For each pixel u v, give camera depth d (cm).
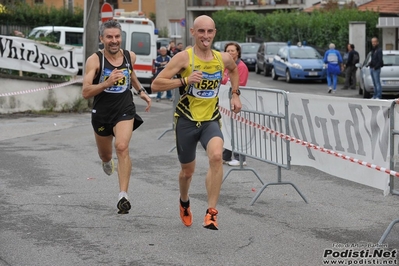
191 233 1357
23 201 1648
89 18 3950
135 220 1464
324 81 6506
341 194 1745
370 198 1695
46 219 1473
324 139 1503
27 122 3378
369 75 4784
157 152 2452
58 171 2052
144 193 1747
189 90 1299
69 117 3644
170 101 4728
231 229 1390
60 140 2742
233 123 1894
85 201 1648
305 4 11425
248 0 11856
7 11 8000
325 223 1444
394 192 1297
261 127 1702
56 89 3866
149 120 3497
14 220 1466
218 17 10769
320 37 7669
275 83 6425
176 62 1291
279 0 11675
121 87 1430
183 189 1374
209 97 1308
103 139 1484
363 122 1366
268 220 1470
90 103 3962
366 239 1316
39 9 8638
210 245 1271
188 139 1312
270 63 7194
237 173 2047
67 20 8669
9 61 3709
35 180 1912
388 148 1293
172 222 1448
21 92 3472
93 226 1413
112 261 1175
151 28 5353
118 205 1368
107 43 1414
